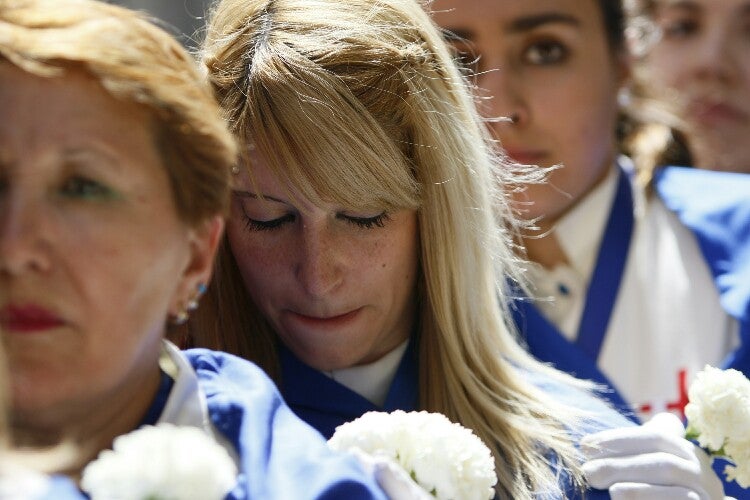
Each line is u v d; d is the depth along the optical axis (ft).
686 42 13.65
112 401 6.14
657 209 12.64
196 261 6.38
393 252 8.78
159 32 6.20
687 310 12.17
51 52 5.70
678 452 8.44
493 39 12.04
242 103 8.47
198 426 6.44
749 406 8.32
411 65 8.64
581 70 12.20
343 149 8.34
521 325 11.25
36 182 5.74
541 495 8.43
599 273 12.35
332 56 8.45
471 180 9.00
